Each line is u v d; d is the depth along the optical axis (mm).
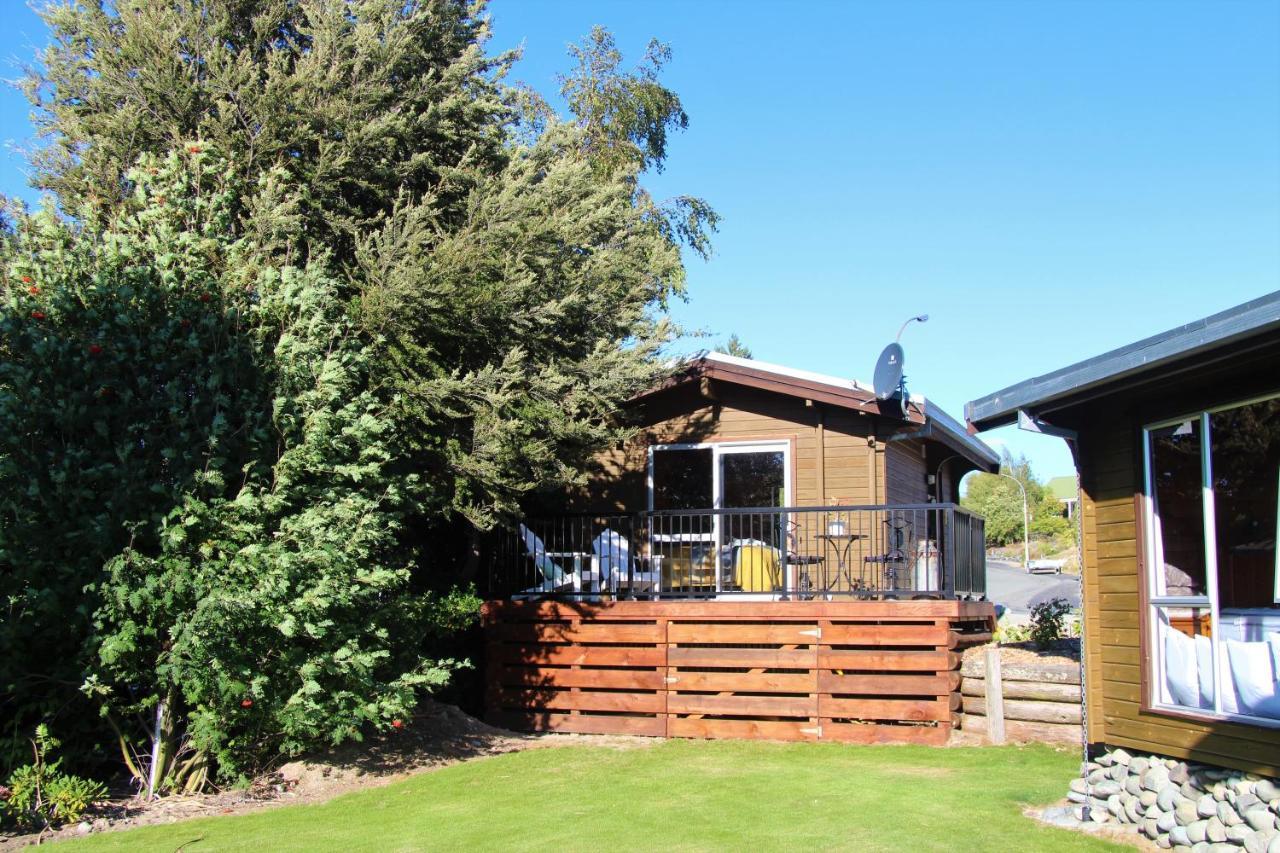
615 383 12617
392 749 11031
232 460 9312
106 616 8430
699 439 14883
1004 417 8242
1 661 8492
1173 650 7383
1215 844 6332
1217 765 6742
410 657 10938
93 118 10766
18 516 8148
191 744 9102
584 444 12930
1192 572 7398
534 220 11477
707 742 11641
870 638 11562
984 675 11242
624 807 8328
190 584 8414
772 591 12234
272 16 11305
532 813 8250
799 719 11969
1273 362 6531
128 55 10562
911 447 16469
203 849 7375
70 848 7430
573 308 12430
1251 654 6594
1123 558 7879
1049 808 7773
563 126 14180
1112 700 7863
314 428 9156
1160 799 6980
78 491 8422
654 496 14992
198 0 11062
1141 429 7754
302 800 9102
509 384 11109
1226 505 7238
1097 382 7051
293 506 9422
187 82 10641
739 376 14211
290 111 10844
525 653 12945
